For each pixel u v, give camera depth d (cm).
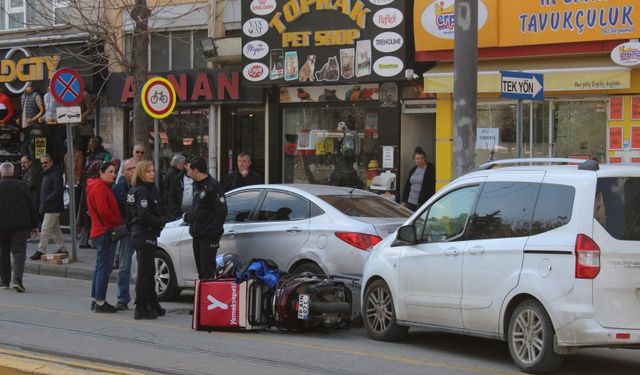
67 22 2742
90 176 2736
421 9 2345
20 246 2050
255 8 2606
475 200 1291
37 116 3142
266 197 1736
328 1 2498
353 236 1555
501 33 2247
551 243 1132
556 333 1114
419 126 2578
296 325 1491
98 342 1389
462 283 1263
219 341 1412
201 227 1612
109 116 3089
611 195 1120
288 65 2570
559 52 2192
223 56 2805
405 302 1377
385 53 2425
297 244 1627
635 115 2156
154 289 1672
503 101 2370
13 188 2030
